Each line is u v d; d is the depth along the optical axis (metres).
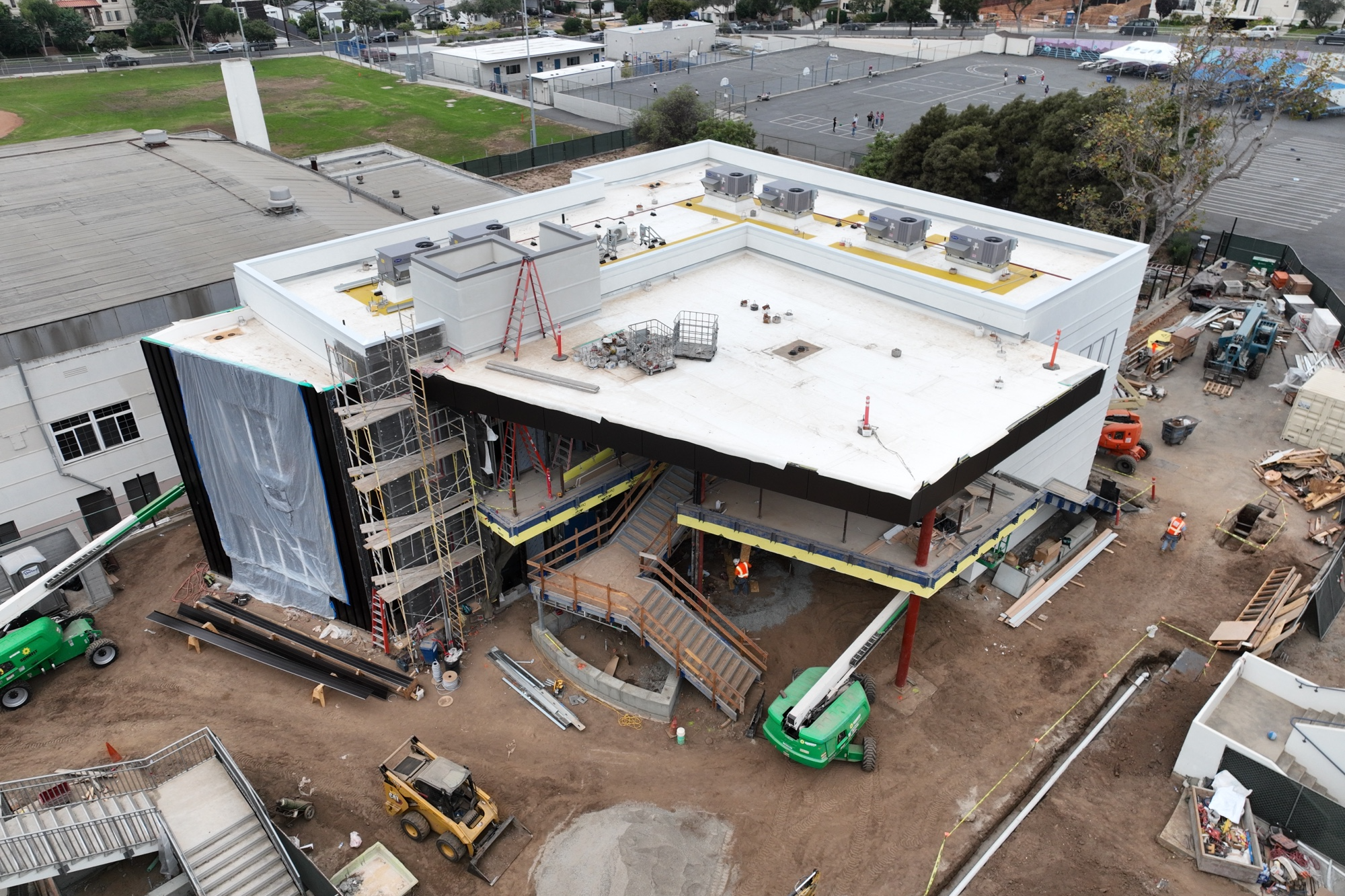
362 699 30.22
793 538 28.75
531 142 100.31
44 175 53.81
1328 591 32.44
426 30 178.50
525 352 31.45
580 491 32.03
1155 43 116.56
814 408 28.33
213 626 32.97
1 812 24.86
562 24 172.75
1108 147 54.44
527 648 32.28
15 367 34.16
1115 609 33.94
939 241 40.62
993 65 128.75
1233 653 31.67
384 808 26.47
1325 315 51.41
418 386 29.83
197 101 120.88
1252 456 43.28
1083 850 24.92
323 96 124.12
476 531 32.59
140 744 28.56
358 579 31.72
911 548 28.59
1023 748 28.11
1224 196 77.12
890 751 28.02
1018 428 27.52
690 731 28.84
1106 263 34.75
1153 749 28.06
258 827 24.81
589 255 32.94
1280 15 133.00
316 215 48.38
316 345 30.73
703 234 40.25
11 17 144.75
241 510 33.47
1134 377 50.50
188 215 47.25
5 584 33.78
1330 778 25.25
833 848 25.05
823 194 47.28
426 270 29.91
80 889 24.58
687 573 34.91
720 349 32.22
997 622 33.31
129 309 36.44
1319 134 94.69
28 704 30.25
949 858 24.77
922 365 31.12
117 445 38.12
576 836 25.28
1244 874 23.77
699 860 24.61
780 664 31.28
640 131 90.69
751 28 160.00
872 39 142.50
